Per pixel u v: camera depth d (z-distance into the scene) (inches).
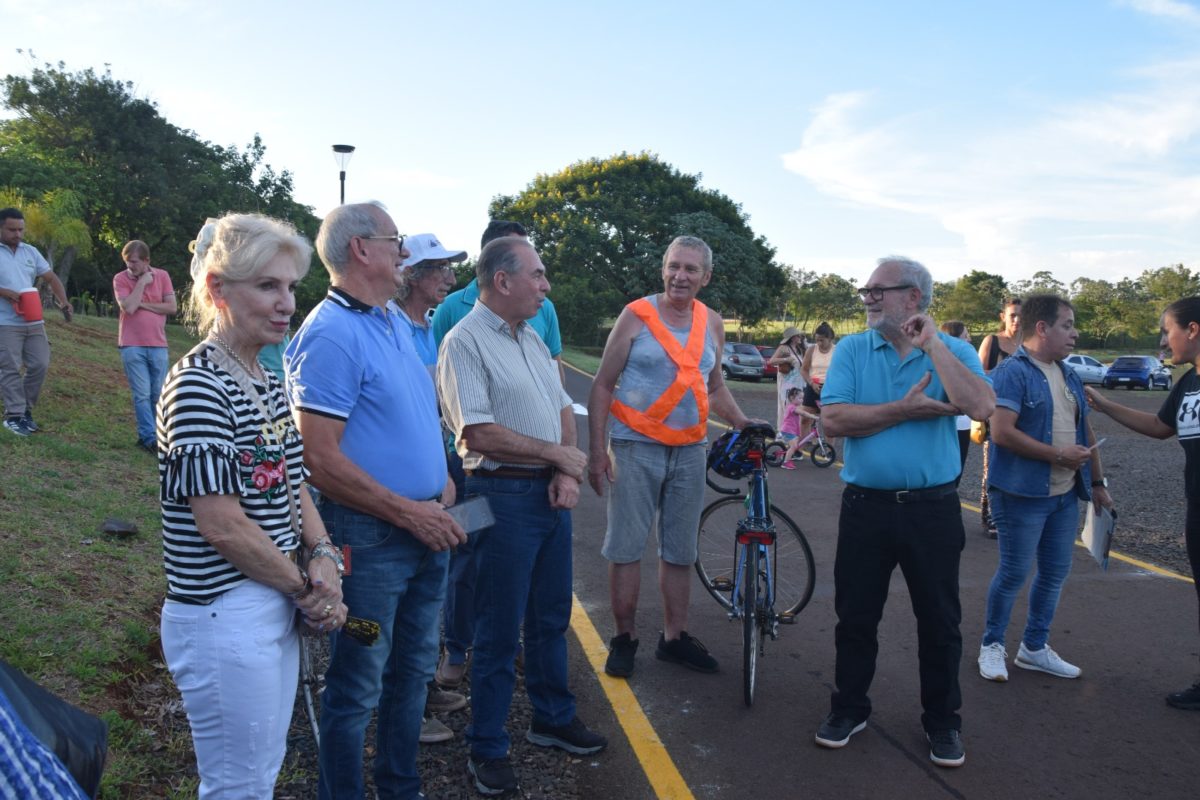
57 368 369.7
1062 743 141.4
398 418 100.5
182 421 75.7
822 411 139.3
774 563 172.6
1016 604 212.4
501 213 2033.7
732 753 136.8
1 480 199.9
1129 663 175.0
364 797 108.3
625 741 140.1
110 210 1305.4
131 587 163.9
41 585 151.9
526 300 125.0
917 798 124.3
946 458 133.6
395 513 98.6
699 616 202.8
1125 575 236.4
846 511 139.3
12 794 49.7
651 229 1868.8
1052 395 159.0
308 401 94.7
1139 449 556.1
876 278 137.4
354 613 99.5
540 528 125.6
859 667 139.7
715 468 169.6
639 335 160.7
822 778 129.6
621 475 161.9
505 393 123.0
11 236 248.8
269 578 79.0
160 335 279.1
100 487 219.8
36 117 1378.0
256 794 81.6
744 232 1978.3
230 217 82.7
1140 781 129.9
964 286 2444.6
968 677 167.5
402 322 109.7
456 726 143.5
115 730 120.5
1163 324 161.9
